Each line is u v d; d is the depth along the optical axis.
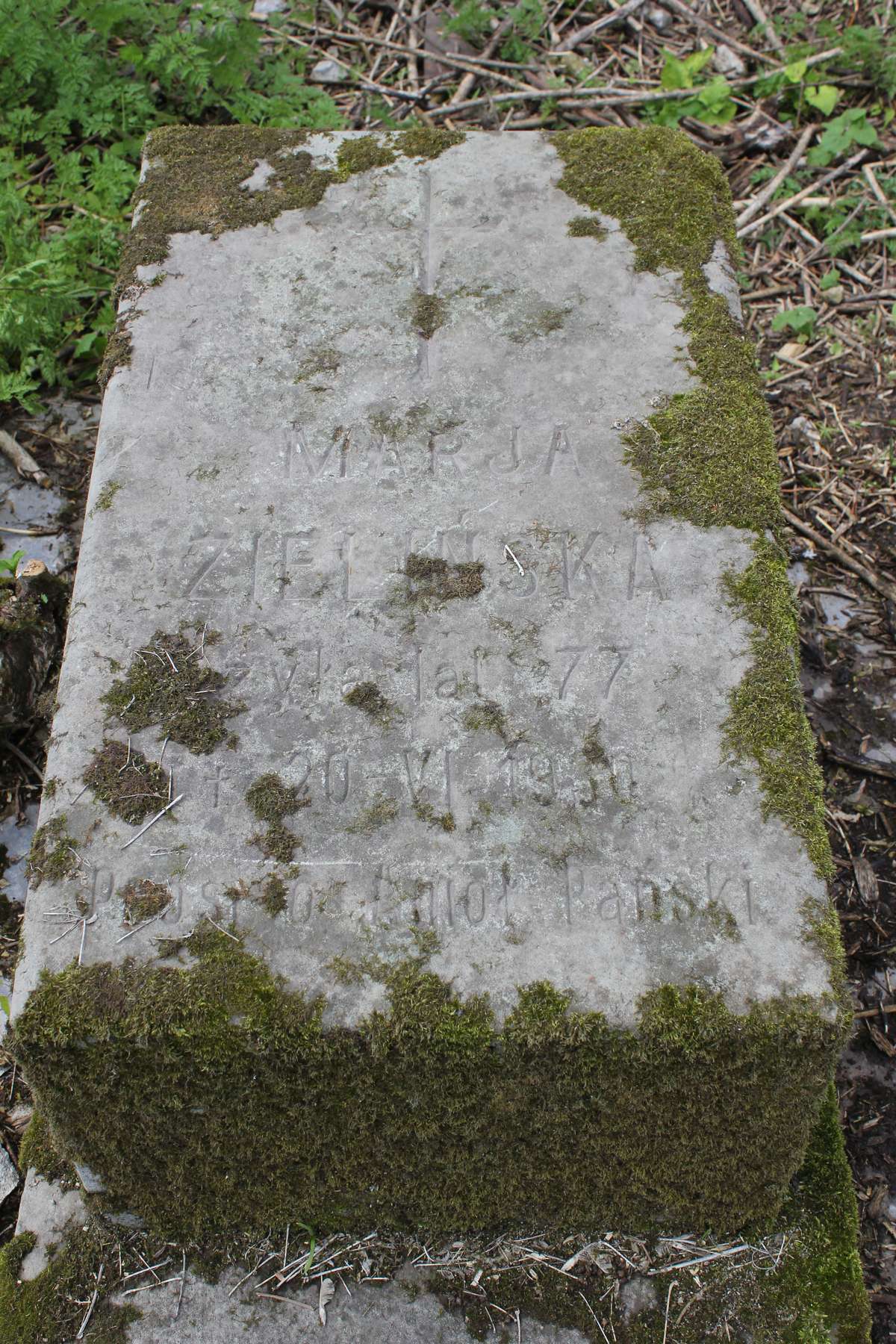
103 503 2.71
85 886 2.25
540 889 2.24
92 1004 2.12
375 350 2.92
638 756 2.38
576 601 2.56
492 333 2.94
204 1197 2.47
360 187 3.22
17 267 4.18
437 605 2.56
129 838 2.30
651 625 2.53
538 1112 2.27
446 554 2.63
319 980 2.15
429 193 3.21
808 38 5.28
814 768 2.39
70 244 4.34
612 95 5.02
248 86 4.92
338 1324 2.45
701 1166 2.40
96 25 4.68
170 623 2.54
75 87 4.61
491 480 2.73
